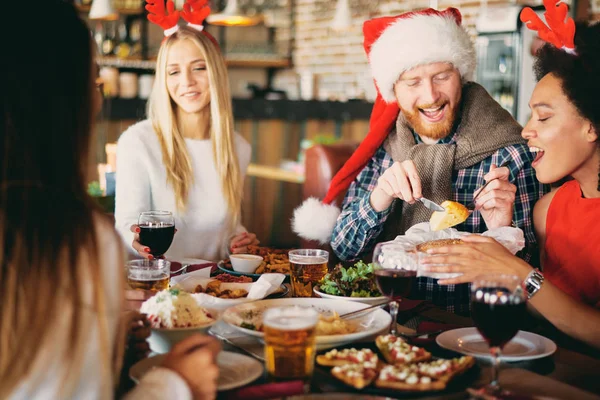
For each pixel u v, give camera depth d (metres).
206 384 0.92
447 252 1.39
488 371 1.09
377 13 6.68
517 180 2.08
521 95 4.48
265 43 8.14
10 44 0.83
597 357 1.42
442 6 5.57
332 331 1.21
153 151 2.28
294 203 5.05
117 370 0.94
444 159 2.10
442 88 2.06
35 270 0.81
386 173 1.91
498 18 4.67
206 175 2.33
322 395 0.94
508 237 1.63
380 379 1.01
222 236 2.35
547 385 1.03
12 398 0.80
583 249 1.62
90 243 0.85
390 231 2.22
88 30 0.91
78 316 0.82
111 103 4.63
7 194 0.83
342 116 5.80
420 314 1.47
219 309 1.36
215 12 7.16
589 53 1.52
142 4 6.74
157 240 1.68
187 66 2.26
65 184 0.88
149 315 1.20
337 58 7.29
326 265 1.64
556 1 1.67
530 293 1.38
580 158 1.61
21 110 0.84
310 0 7.59
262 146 5.59
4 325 0.81
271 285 1.49
